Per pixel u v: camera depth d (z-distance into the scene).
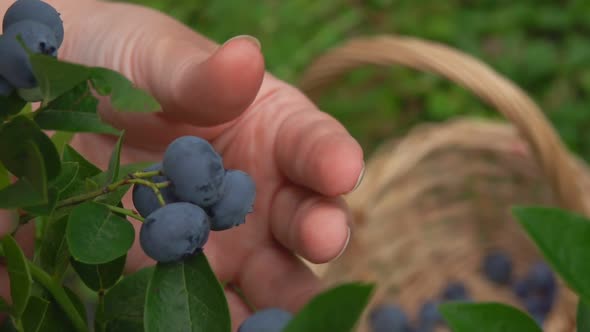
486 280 1.13
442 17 1.70
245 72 0.41
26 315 0.28
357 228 0.93
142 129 0.50
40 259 0.29
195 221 0.28
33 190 0.25
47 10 0.28
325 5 1.72
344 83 1.61
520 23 1.67
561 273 0.25
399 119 1.58
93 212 0.28
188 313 0.28
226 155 0.48
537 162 0.82
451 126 1.01
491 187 1.11
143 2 1.63
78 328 0.29
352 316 0.23
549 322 0.92
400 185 1.08
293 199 0.45
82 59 0.52
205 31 1.66
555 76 1.58
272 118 0.47
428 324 1.02
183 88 0.43
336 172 0.41
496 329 0.25
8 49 0.26
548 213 0.25
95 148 0.54
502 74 1.59
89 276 0.30
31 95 0.27
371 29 1.74
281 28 1.67
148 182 0.28
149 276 0.31
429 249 1.11
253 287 0.48
